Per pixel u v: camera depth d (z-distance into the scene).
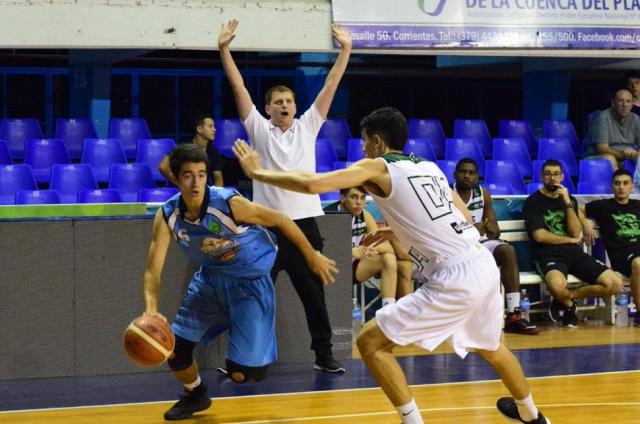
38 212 7.20
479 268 4.78
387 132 4.95
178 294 6.95
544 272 8.84
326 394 6.27
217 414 5.80
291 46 9.89
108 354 6.84
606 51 10.70
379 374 4.79
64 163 10.02
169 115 12.77
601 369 7.11
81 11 9.40
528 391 5.04
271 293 5.77
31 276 6.68
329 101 6.84
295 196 6.60
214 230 5.39
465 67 13.28
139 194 9.17
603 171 10.71
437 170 4.94
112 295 6.83
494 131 14.19
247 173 4.67
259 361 5.67
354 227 8.20
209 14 9.67
